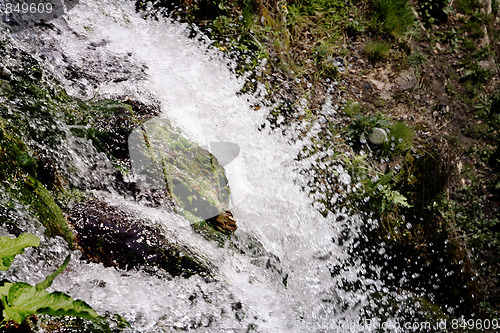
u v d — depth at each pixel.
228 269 2.93
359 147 4.75
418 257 4.48
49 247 1.98
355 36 5.99
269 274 3.38
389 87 5.69
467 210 5.58
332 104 5.17
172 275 2.41
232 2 5.13
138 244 2.34
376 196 4.40
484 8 7.39
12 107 2.46
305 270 3.79
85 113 2.90
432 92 6.09
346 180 4.46
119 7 4.50
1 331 1.36
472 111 6.26
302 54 5.49
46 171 2.33
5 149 2.11
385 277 4.30
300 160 4.46
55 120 2.63
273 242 3.69
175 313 2.20
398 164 4.65
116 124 2.96
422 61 6.23
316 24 5.85
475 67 6.53
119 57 4.01
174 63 4.41
